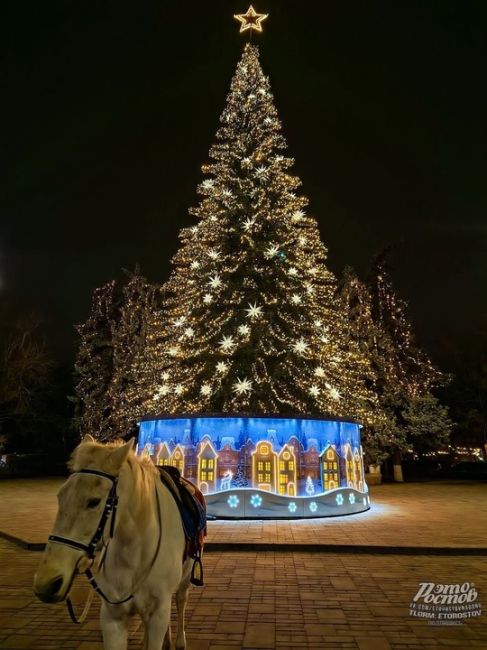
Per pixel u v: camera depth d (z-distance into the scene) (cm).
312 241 1866
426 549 932
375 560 882
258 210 1811
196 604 632
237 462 1325
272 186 1869
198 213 1923
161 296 2906
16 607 627
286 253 1811
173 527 387
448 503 1697
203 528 449
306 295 1772
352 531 1104
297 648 496
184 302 1892
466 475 3356
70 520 297
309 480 1343
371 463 2659
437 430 2759
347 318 2572
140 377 2277
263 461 1327
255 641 512
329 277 1878
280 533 1076
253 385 1683
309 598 659
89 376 2981
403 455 3272
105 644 335
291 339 1697
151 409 1850
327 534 1063
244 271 1766
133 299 2942
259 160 1898
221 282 1756
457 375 3456
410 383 2744
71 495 304
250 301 1752
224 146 1959
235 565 841
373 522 1242
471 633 539
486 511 1466
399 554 930
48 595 272
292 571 802
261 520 1271
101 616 343
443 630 547
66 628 551
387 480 3038
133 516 342
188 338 1764
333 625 560
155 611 353
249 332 1666
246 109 2014
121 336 2845
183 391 1722
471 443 3578
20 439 3609
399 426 2744
